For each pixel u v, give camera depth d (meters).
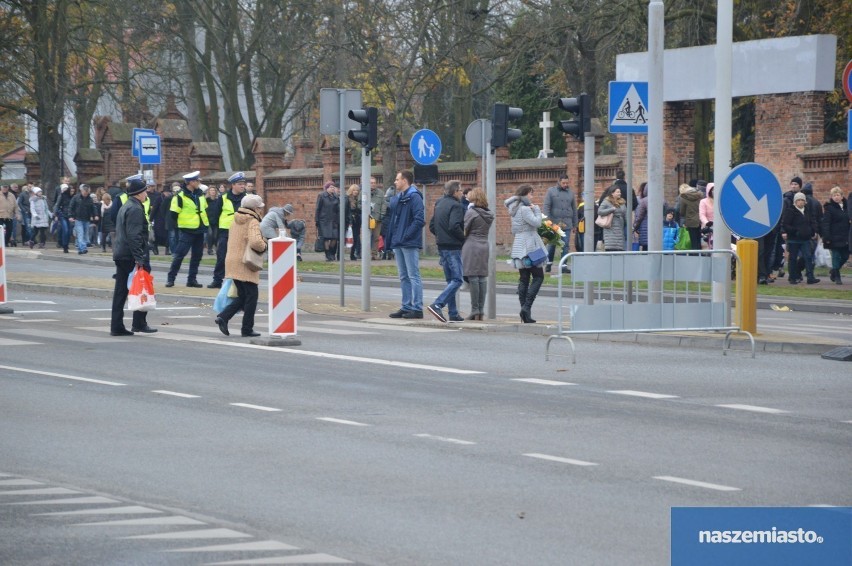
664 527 21.50
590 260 45.84
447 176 117.44
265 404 35.12
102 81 156.50
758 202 47.41
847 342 46.94
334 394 36.84
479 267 56.62
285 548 20.06
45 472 26.41
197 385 38.75
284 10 155.62
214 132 167.25
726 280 48.50
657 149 53.62
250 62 166.62
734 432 30.69
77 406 34.91
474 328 54.97
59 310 64.81
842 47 107.12
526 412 33.62
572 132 55.09
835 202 78.38
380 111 122.00
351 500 23.62
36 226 131.50
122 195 115.12
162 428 31.50
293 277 49.34
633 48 111.75
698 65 92.81
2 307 62.66
